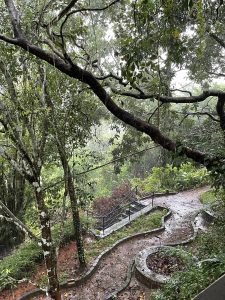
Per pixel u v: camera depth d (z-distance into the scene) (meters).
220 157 5.32
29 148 6.57
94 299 9.66
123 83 6.06
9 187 14.00
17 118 5.47
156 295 6.64
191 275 5.88
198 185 20.20
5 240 13.89
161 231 14.16
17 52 6.26
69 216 15.00
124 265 11.47
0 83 6.39
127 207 17.45
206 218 14.57
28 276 10.89
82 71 4.95
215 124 8.08
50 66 6.64
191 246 12.09
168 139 5.52
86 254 12.05
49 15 6.94
